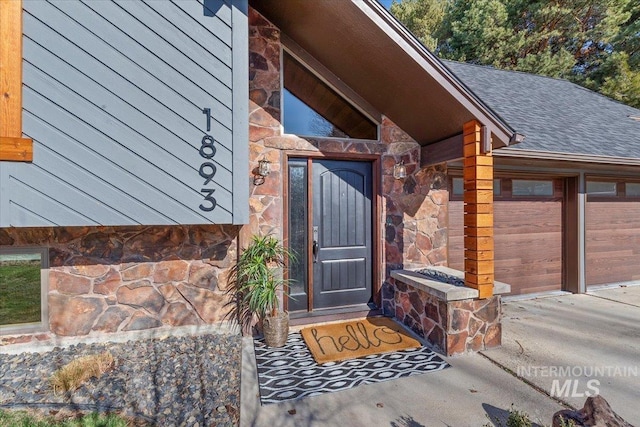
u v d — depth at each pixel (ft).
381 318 15.33
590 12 44.09
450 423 7.92
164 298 13.08
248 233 13.60
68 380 9.51
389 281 15.84
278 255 14.02
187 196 9.93
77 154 9.16
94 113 9.26
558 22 45.42
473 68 27.99
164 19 9.70
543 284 19.44
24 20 8.80
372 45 11.43
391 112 14.84
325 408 8.59
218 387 9.68
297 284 14.90
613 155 16.81
